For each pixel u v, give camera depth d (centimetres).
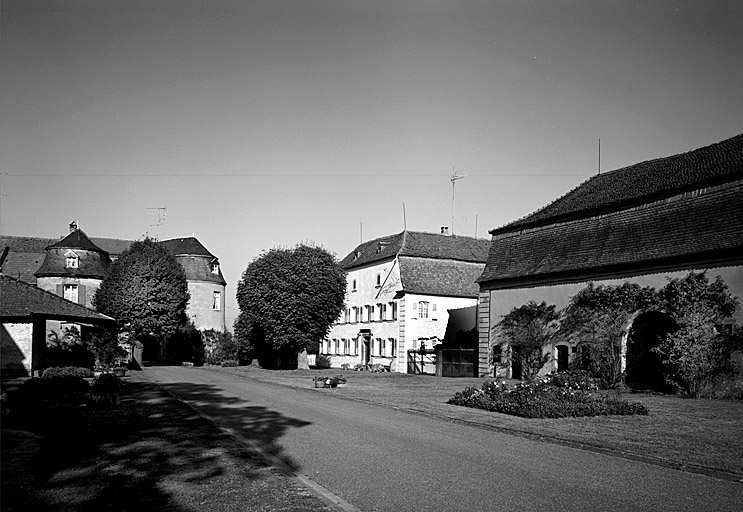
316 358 5894
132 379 2906
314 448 1109
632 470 934
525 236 3228
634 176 3031
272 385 2681
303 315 4119
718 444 1139
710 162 2564
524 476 891
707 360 2180
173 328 4750
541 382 1886
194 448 1049
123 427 1257
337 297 4294
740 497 784
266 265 4203
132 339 4544
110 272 4644
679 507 738
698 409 1750
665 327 2564
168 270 4738
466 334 3656
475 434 1278
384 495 787
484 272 3362
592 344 2628
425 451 1082
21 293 2833
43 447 1048
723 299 2183
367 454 1053
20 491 765
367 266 5316
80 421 1280
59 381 1916
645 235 2548
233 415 1569
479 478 878
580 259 2786
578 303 2747
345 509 714
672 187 2506
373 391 2364
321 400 2002
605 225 2781
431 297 4706
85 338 3356
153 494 756
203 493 764
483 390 1845
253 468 902
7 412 1360
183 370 4078
